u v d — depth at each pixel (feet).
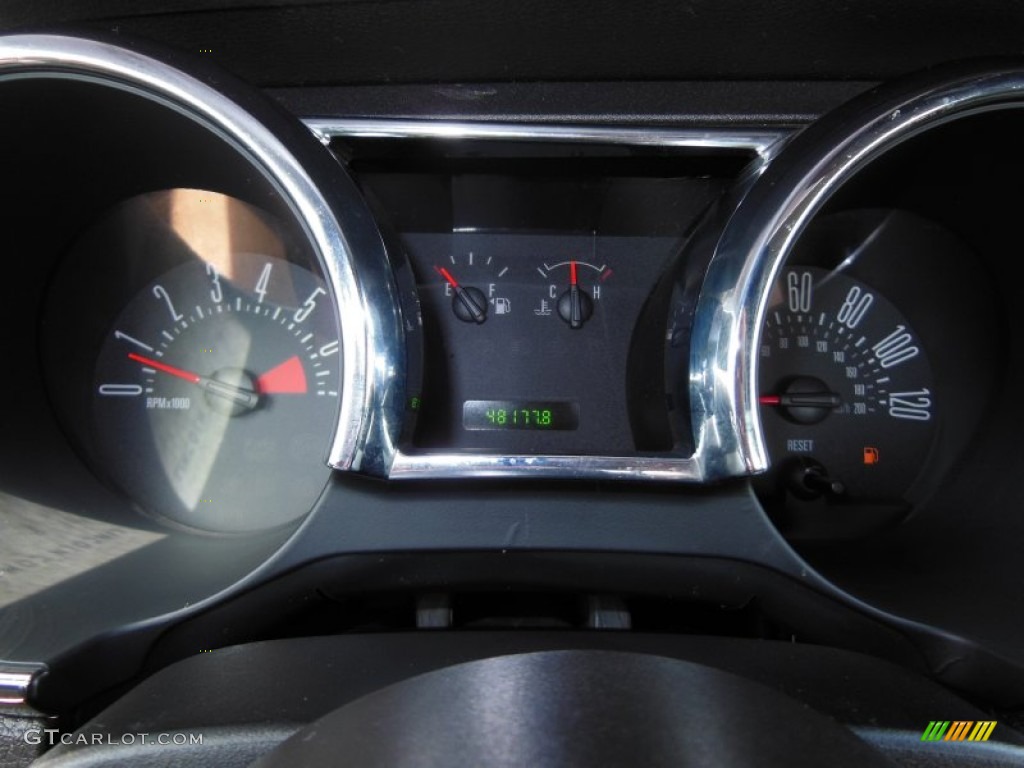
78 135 4.43
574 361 5.04
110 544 4.60
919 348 5.37
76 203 4.96
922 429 5.32
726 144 4.46
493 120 4.46
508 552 3.77
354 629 4.19
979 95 3.88
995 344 5.19
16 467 4.62
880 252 5.30
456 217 4.96
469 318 4.97
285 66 4.42
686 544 3.77
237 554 4.51
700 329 3.89
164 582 4.12
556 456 3.78
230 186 4.93
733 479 3.80
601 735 2.14
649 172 4.63
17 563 4.23
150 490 5.15
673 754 2.08
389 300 3.84
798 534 5.11
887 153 4.44
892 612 3.90
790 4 3.93
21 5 4.05
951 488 5.25
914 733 2.89
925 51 4.31
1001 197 4.66
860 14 4.01
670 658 2.78
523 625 4.07
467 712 2.29
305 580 3.79
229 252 5.23
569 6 3.95
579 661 2.54
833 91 4.56
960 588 4.32
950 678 3.79
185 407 5.21
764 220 3.86
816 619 3.87
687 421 3.90
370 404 3.74
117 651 3.63
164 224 5.17
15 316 4.90
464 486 3.81
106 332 5.25
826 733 2.28
